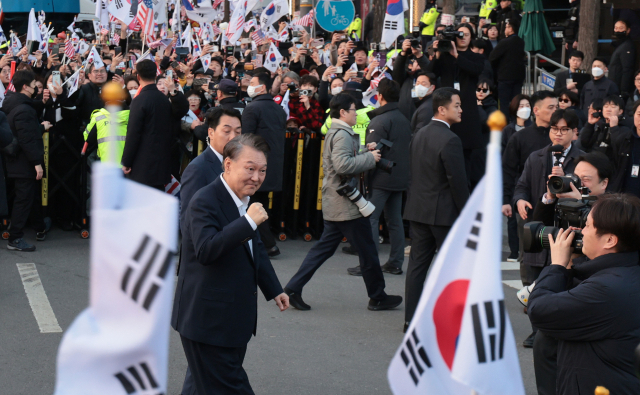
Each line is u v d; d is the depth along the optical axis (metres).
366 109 11.76
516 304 9.02
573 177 5.22
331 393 6.29
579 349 3.88
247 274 4.70
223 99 11.41
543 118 9.26
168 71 11.76
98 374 1.62
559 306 3.82
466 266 2.24
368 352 7.30
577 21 19.47
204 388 4.63
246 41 17.09
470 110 10.66
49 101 11.84
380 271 8.59
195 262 4.65
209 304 4.57
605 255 3.85
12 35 16.75
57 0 23.34
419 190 7.48
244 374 4.80
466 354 2.16
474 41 15.71
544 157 7.87
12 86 12.95
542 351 4.94
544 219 5.55
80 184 12.11
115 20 15.74
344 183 8.34
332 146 8.37
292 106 12.59
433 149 7.32
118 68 13.74
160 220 1.59
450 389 2.34
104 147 11.09
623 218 3.73
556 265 4.04
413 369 2.31
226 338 4.59
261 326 8.02
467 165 10.97
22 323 7.82
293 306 8.65
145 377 1.63
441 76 10.79
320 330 7.93
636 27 16.55
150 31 14.40
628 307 3.73
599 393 2.67
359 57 14.33
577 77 14.84
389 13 13.91
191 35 17.12
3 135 9.81
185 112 11.20
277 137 10.95
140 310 1.60
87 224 12.04
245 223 4.42
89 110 11.94
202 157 5.59
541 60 18.62
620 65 15.44
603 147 8.20
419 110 10.21
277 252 11.20
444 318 2.30
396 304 8.73
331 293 9.38
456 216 7.31
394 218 10.33
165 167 10.84
